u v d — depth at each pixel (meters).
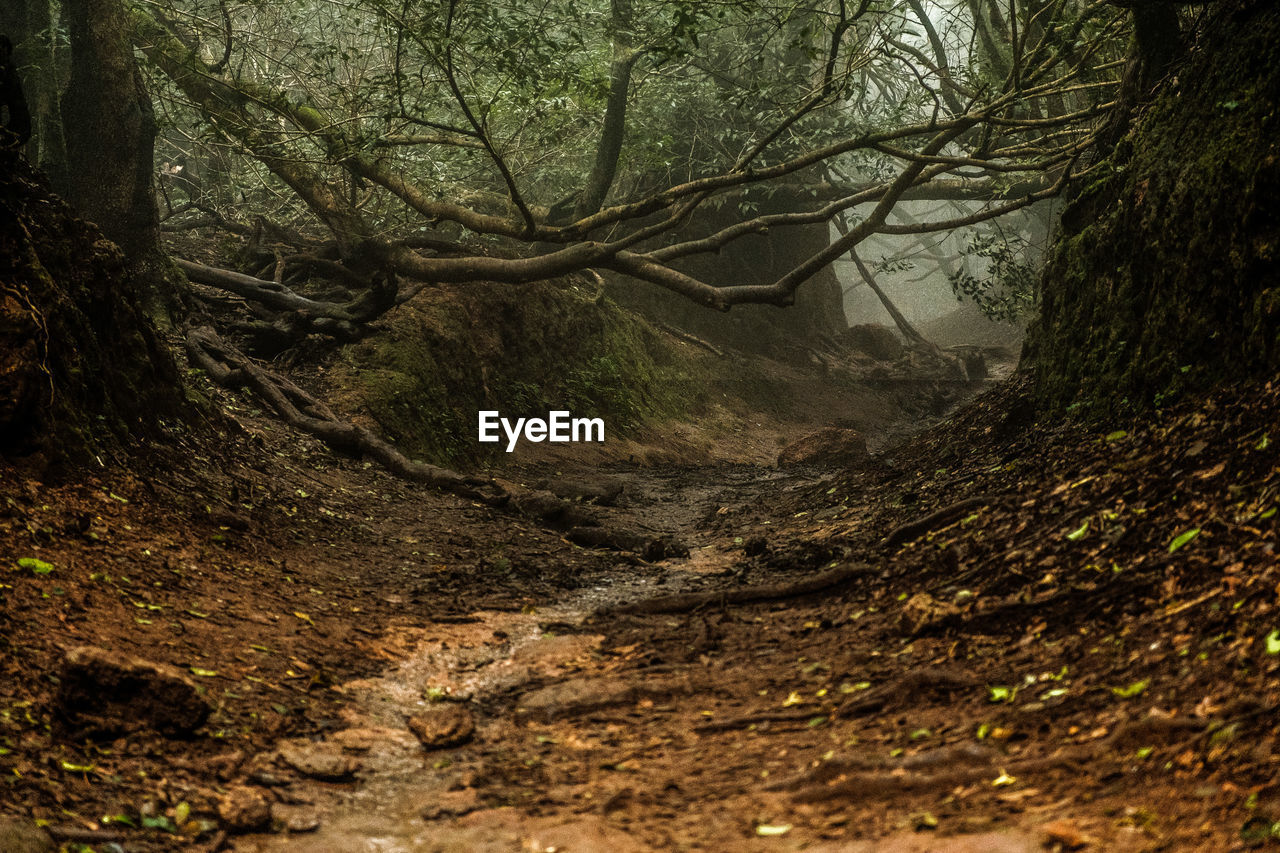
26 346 7.82
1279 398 6.61
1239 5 9.98
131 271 15.16
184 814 4.31
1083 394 11.09
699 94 25.44
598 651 7.11
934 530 8.95
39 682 5.13
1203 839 3.17
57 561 6.69
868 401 32.56
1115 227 11.24
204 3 21.73
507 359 21.14
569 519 13.20
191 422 11.39
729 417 27.55
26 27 15.19
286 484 11.70
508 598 9.02
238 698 5.68
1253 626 4.44
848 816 3.96
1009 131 17.44
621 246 16.48
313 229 22.61
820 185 28.69
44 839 3.75
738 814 4.14
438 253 21.19
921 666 5.63
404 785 4.99
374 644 7.21
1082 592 5.76
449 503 13.38
